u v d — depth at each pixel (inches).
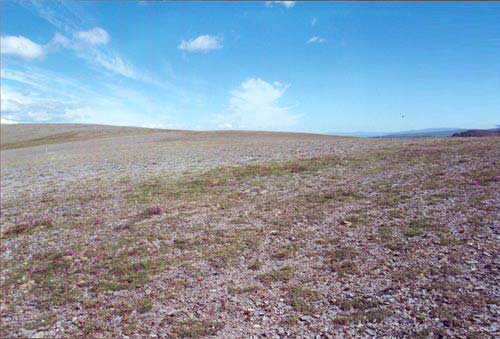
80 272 360.2
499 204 422.6
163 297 293.6
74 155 1519.4
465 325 216.7
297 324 238.5
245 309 264.4
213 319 253.3
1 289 331.9
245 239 415.2
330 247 368.2
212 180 762.2
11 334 249.9
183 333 236.5
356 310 248.7
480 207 422.6
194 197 638.5
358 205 501.4
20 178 996.6
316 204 529.3
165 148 1542.8
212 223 486.3
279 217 486.3
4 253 430.9
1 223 560.1
